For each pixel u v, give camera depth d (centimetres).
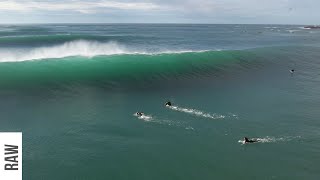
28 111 1656
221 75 2609
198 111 1723
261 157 1233
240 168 1152
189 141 1355
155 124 1527
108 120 1565
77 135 1391
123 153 1244
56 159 1188
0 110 1653
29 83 2112
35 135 1380
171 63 2841
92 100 1870
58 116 1600
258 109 1784
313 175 1112
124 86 2186
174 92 2100
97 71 2486
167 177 1092
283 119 1634
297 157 1235
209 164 1177
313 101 1961
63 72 2406
